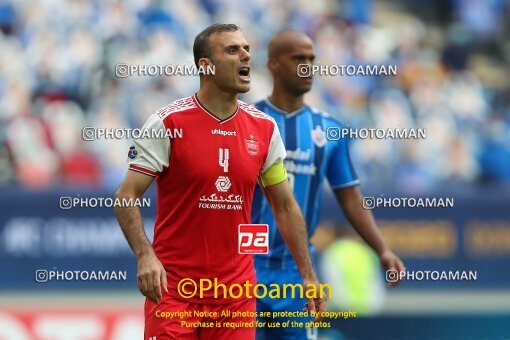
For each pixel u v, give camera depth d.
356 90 48.59
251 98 45.31
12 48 45.12
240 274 17.27
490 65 55.84
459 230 38.38
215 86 16.84
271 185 17.69
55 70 44.25
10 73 44.00
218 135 16.83
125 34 45.78
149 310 17.19
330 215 36.81
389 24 55.25
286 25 50.69
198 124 16.77
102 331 30.38
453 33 55.66
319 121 22.36
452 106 50.41
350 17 53.12
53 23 46.12
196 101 16.94
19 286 35.75
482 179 46.94
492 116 50.69
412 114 48.94
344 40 50.56
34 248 35.91
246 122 17.23
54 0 46.72
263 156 17.31
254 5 50.66
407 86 50.38
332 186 22.53
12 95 42.91
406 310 34.78
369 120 47.66
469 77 52.69
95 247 36.12
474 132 48.44
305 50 22.00
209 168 16.70
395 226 38.03
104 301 32.75
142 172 16.56
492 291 38.41
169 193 16.92
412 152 45.03
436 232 38.25
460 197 38.44
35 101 43.12
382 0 56.91
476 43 56.22
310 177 22.11
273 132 17.50
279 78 22.23
